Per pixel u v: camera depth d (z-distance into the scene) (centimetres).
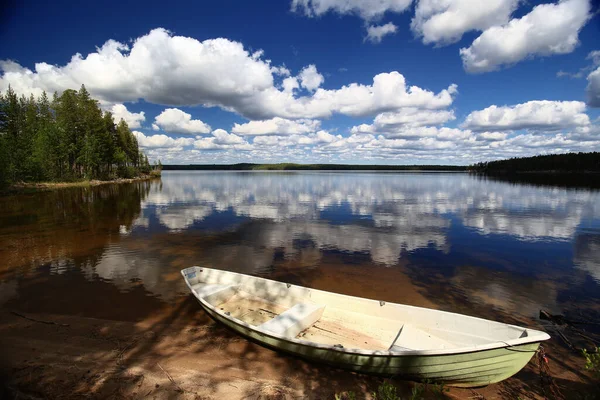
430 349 553
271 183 7581
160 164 14012
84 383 552
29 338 703
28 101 6712
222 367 609
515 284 1118
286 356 647
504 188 5700
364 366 561
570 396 541
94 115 6675
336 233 1898
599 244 1662
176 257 1389
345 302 737
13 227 2050
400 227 2091
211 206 3142
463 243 1678
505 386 576
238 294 874
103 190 5006
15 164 4741
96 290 1001
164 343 691
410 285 1102
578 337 752
